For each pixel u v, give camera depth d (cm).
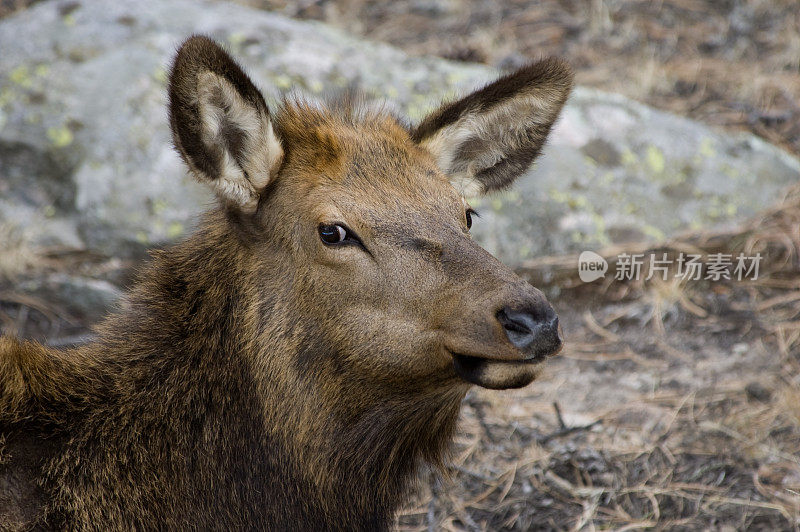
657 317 1307
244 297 755
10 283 1340
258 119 735
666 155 1512
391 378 725
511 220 1434
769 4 1916
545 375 1230
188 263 784
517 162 917
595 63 1794
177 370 761
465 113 852
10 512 700
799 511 966
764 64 1780
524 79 849
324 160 754
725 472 1030
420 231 719
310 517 768
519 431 1126
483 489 1045
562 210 1446
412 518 1016
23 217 1409
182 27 1591
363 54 1620
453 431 810
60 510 713
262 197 756
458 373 698
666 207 1466
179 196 1420
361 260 718
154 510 738
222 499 755
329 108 841
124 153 1440
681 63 1795
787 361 1203
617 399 1171
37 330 1268
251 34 1589
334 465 759
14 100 1485
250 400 754
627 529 971
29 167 1445
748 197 1481
